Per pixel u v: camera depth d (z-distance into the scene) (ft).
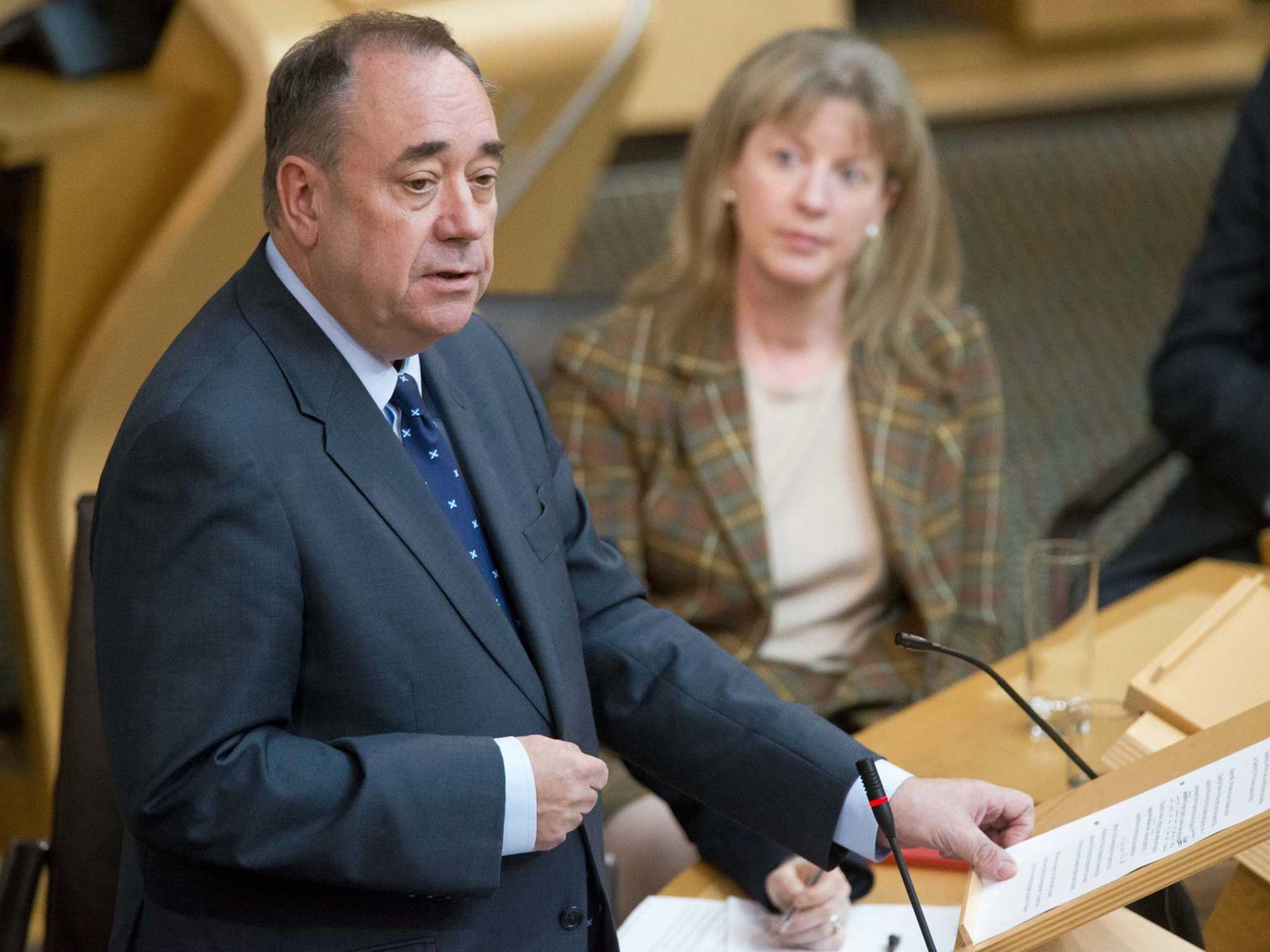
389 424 17.63
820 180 28.73
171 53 32.55
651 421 30.25
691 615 29.84
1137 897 15.58
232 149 30.73
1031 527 51.29
